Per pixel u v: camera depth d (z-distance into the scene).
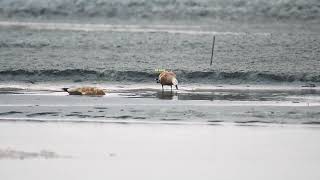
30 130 77.75
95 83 121.94
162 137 74.56
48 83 121.75
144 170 61.75
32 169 61.22
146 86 118.00
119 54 145.88
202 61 137.62
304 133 76.94
